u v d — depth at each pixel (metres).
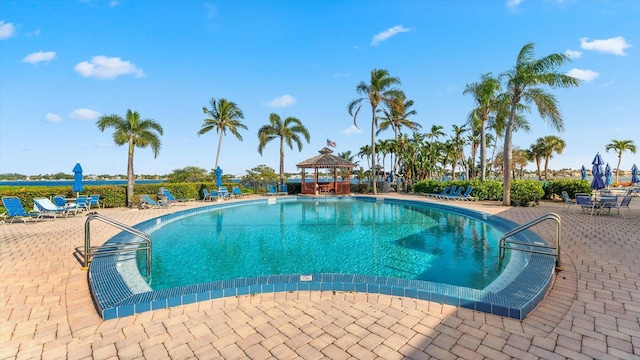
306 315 3.30
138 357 2.56
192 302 3.61
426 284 3.92
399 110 22.64
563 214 10.56
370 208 15.41
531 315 3.21
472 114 18.33
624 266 4.75
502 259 5.97
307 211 14.22
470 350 2.60
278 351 2.63
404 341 2.77
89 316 3.29
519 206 13.46
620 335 2.79
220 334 2.92
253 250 7.25
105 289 3.83
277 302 3.62
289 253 6.98
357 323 3.12
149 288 4.84
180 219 11.82
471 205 13.98
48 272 4.68
